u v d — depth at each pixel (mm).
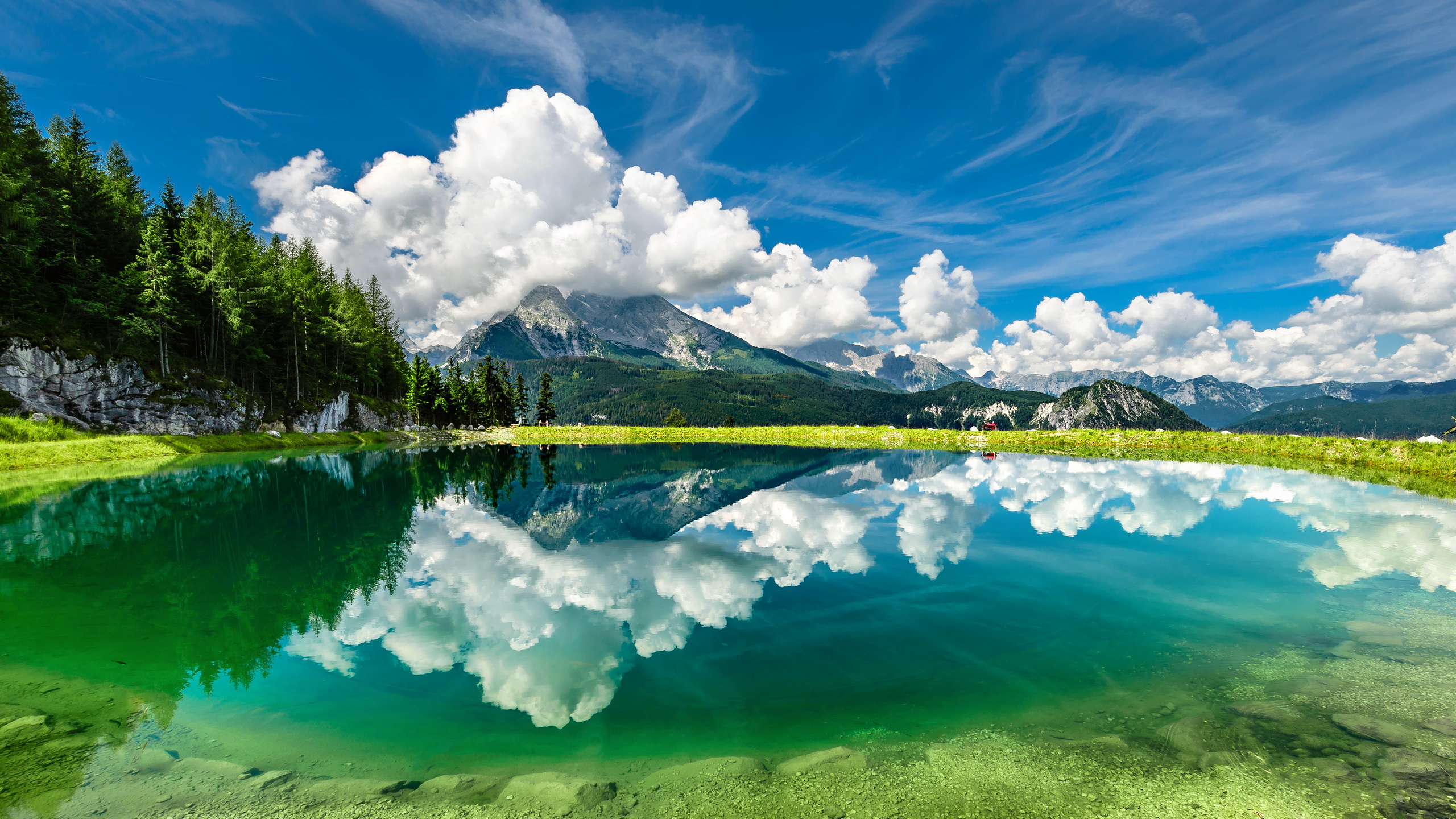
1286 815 5320
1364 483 32094
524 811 5430
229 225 74000
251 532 19500
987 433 75062
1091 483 32094
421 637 10047
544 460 53656
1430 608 11562
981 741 6730
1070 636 10102
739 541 18062
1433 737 6688
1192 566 14711
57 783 5805
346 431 80438
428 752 6488
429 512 23875
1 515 21531
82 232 54438
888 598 12227
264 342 71125
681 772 6102
